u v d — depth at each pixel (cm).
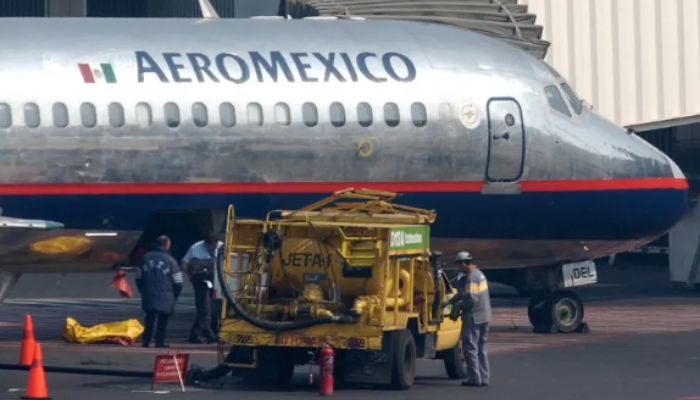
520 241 8712
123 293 8244
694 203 12469
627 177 8819
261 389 6041
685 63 12419
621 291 12412
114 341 7888
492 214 8550
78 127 7706
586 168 8712
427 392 5953
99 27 8088
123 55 7938
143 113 7825
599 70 12462
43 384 5653
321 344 5903
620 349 7706
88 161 7719
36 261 7906
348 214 6475
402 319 6044
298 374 6650
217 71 8038
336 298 6059
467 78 8525
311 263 6181
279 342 5950
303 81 8175
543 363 7038
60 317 9856
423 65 8475
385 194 6806
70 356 7244
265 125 8025
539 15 12431
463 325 6141
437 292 6300
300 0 11475
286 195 8088
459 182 8431
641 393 5919
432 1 11500
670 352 7556
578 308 8719
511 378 6450
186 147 7881
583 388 6084
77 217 7744
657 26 12444
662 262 15588
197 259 7919
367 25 8650
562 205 8675
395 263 6034
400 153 8294
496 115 8519
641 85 12469
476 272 6134
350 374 5984
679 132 15050
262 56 8188
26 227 7319
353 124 8200
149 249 8400
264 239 6200
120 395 5769
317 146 8125
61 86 7744
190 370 6159
